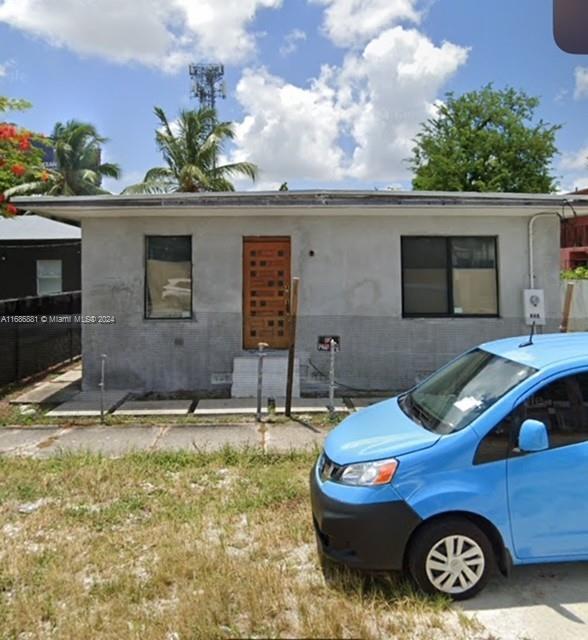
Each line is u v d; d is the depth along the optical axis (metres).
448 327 9.03
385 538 3.18
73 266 15.95
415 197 8.35
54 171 34.00
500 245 9.05
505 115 30.41
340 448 3.59
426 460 3.22
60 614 3.05
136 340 8.90
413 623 2.96
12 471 5.34
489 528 3.22
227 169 30.12
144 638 2.82
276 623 2.93
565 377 3.38
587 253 21.48
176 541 3.88
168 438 6.52
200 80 41.78
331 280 8.99
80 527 4.18
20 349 9.80
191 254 8.95
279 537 3.94
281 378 8.67
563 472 3.22
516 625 2.97
